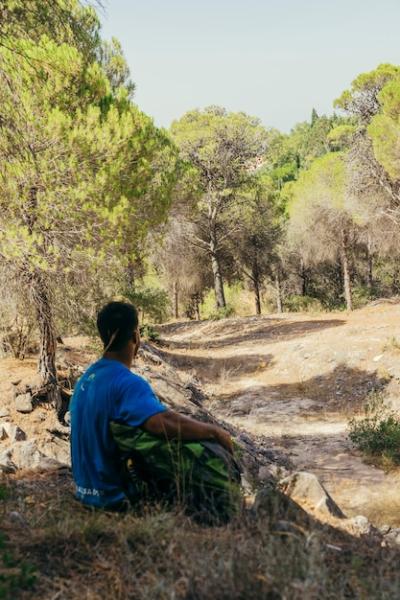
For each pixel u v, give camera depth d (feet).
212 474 10.70
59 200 32.07
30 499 13.12
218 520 10.12
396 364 57.98
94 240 34.68
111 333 11.05
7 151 27.76
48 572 8.55
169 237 108.47
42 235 32.14
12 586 8.00
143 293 65.92
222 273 147.84
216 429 10.99
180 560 8.52
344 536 11.36
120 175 36.88
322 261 132.98
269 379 65.21
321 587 7.75
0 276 32.30
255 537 9.65
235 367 71.20
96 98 36.37
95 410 10.66
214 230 127.95
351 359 62.13
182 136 120.16
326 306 147.13
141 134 38.70
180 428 10.57
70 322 35.29
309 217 116.67
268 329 92.12
